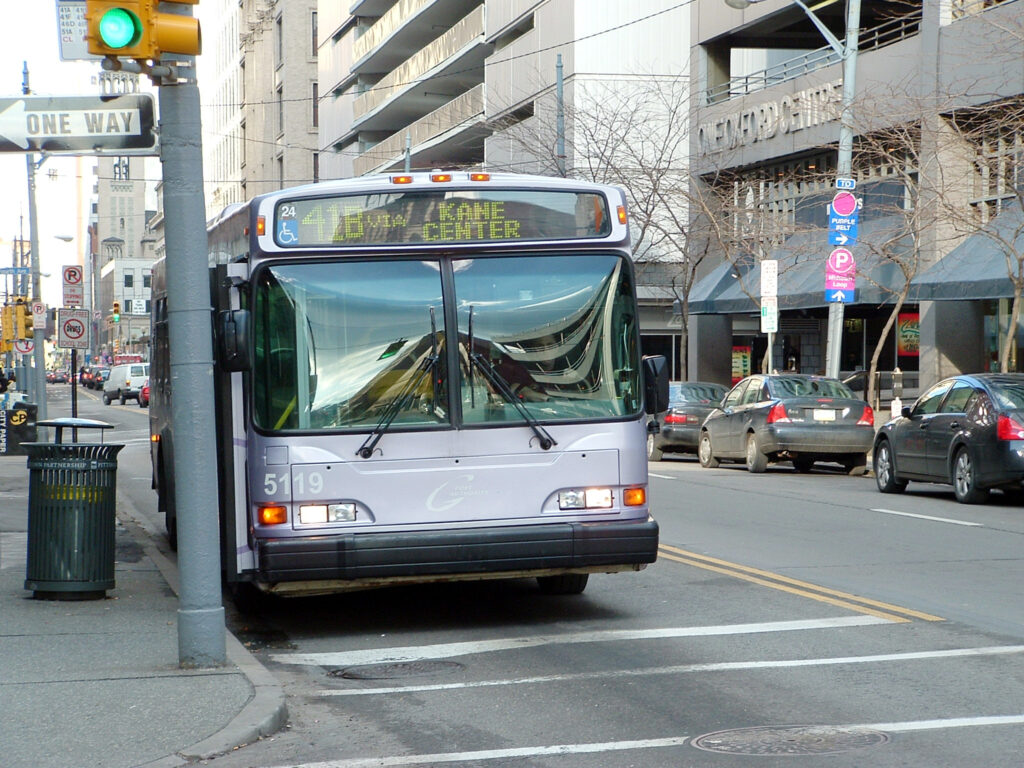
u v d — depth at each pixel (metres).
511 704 7.55
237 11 93.81
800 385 24.23
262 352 9.40
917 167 29.28
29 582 10.91
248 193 89.25
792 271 34.41
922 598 10.71
